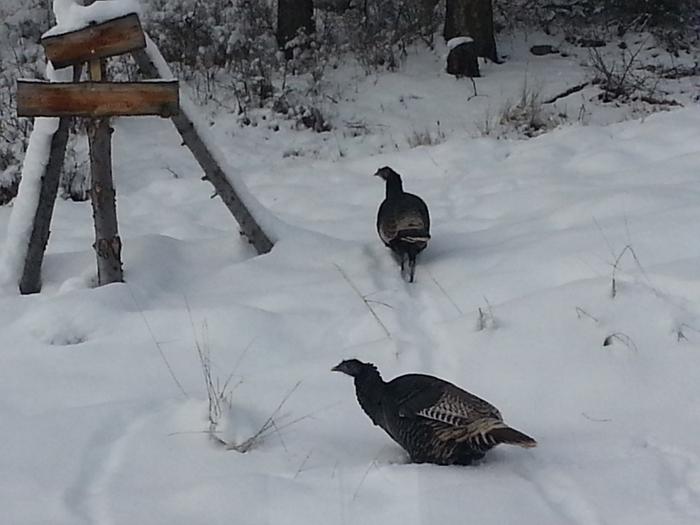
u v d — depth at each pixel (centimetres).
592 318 847
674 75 1797
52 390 817
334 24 1959
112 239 934
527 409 785
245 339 873
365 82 1755
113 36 917
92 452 751
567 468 722
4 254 962
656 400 780
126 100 918
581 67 1825
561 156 1216
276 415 787
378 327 885
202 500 703
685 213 952
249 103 1614
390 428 741
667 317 838
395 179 981
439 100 1680
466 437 718
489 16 1833
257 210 1001
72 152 1302
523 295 900
